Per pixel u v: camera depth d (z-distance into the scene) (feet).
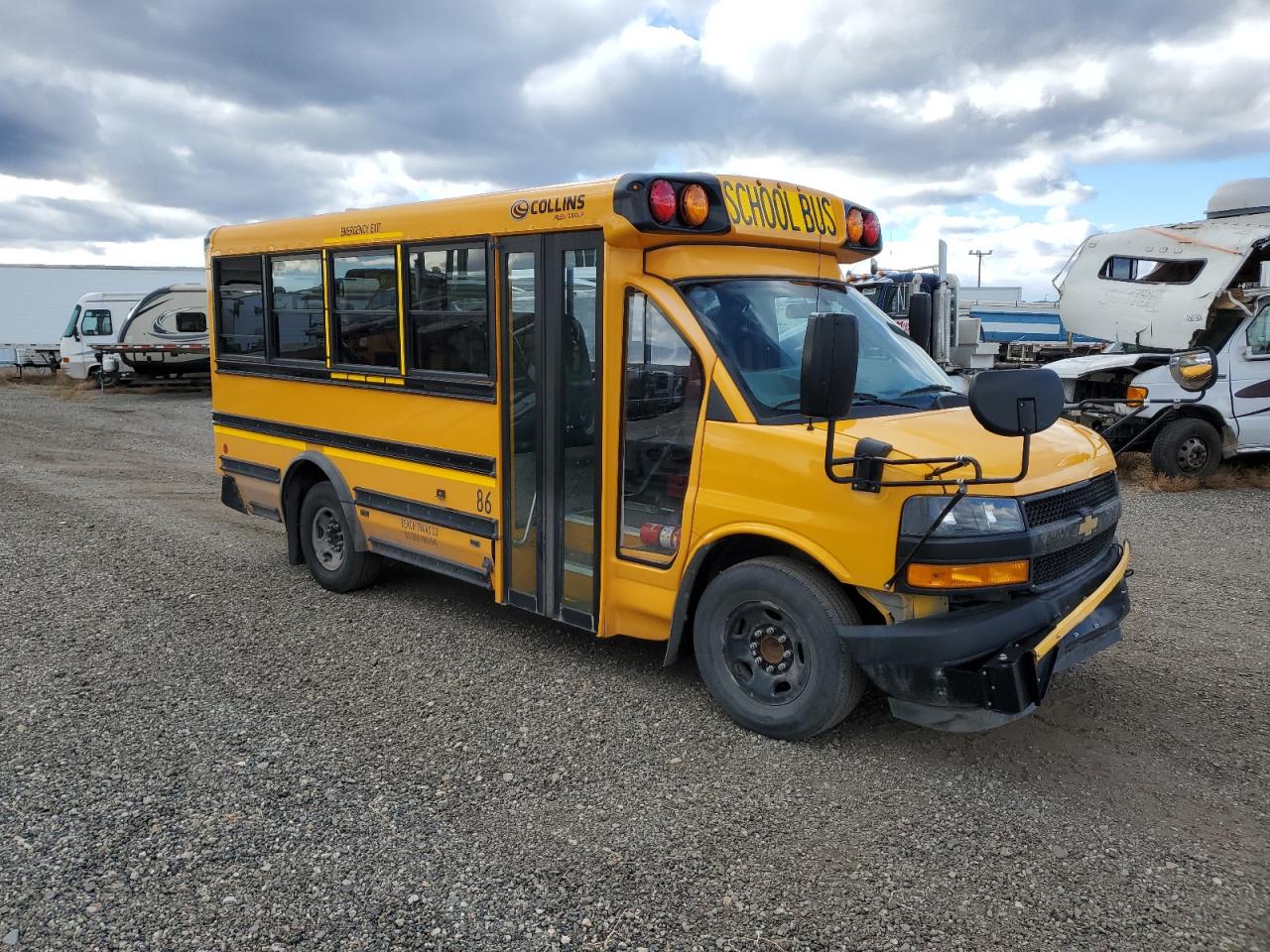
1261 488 34.73
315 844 11.69
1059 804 12.50
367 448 20.42
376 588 22.59
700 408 14.57
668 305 14.83
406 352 19.10
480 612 20.83
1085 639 13.88
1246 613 20.39
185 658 17.98
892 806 12.46
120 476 40.04
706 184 15.02
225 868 11.20
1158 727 14.76
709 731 14.73
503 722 15.16
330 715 15.47
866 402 14.73
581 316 15.89
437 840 11.78
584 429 16.10
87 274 148.25
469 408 17.83
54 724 15.07
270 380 23.06
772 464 13.71
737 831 11.92
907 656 12.67
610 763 13.76
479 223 17.12
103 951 9.76
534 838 11.82
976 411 11.61
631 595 15.85
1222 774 13.28
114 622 20.04
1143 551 25.64
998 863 11.19
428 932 10.05
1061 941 9.80
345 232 20.08
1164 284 40.06
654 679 16.85
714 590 14.69
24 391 90.48
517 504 17.37
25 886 10.84
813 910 10.34
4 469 41.32
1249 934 9.87
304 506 22.58
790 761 13.73
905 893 10.62
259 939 9.95
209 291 24.97
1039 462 13.44
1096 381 37.01
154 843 11.71
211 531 28.84
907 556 12.50
